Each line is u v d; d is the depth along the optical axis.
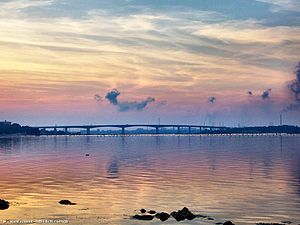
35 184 78.12
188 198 60.97
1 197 62.81
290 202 57.53
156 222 46.62
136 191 68.00
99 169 108.50
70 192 67.50
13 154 178.12
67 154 177.88
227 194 64.31
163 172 98.94
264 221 47.38
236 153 175.75
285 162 124.75
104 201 59.03
